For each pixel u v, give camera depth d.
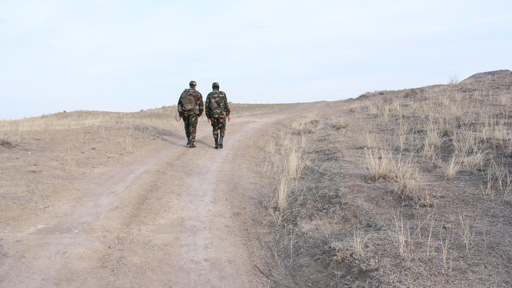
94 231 4.12
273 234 4.24
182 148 9.49
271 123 16.67
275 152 9.39
